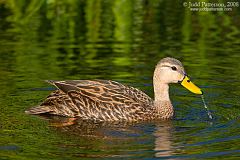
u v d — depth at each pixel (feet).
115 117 48.11
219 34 68.95
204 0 80.38
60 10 76.95
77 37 67.67
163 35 68.49
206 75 56.18
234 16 75.36
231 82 54.49
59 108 48.60
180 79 49.37
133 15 75.56
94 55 61.72
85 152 39.93
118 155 39.34
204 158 38.78
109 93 48.91
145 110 48.60
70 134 43.70
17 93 51.55
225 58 60.80
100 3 78.69
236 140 41.91
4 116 46.75
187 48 63.98
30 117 46.96
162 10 77.66
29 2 77.30
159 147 40.78
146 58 60.64
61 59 60.23
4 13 76.07
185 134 43.42
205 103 50.16
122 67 58.18
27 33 69.00
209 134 43.24
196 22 73.36
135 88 50.93
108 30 70.38
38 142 41.70
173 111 48.62
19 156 39.09
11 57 60.49
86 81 49.67
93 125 46.50
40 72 56.34
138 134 43.83
